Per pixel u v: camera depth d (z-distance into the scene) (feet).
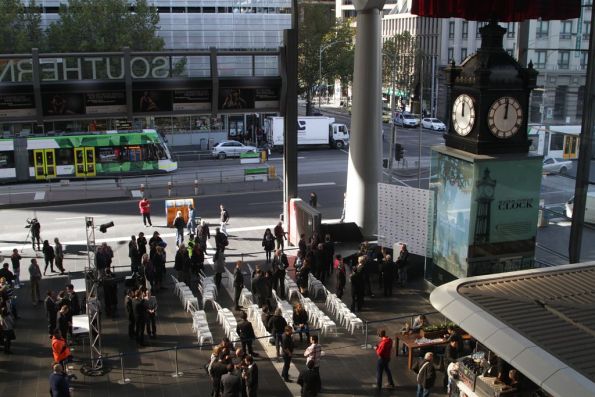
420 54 285.23
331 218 128.67
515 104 70.79
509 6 68.08
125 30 208.54
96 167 170.09
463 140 73.67
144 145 172.76
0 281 75.56
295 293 85.46
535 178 73.56
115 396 60.64
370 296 85.71
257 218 127.03
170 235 115.44
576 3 70.13
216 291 84.69
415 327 67.51
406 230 93.15
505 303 42.39
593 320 39.58
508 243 74.79
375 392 61.16
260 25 256.32
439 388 61.67
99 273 79.30
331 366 66.59
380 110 109.40
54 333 64.90
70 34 204.23
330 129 220.84
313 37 276.41
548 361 35.22
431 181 80.33
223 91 104.06
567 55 83.20
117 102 100.48
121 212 132.87
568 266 49.24
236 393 53.21
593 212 75.10
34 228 104.68
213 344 68.59
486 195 72.49
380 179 110.73
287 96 106.73
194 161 198.29
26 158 165.17
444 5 71.97
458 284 45.60
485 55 70.03
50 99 97.09
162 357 68.69
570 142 83.82
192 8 252.62
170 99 102.12
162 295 86.89
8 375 64.64
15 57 94.27
